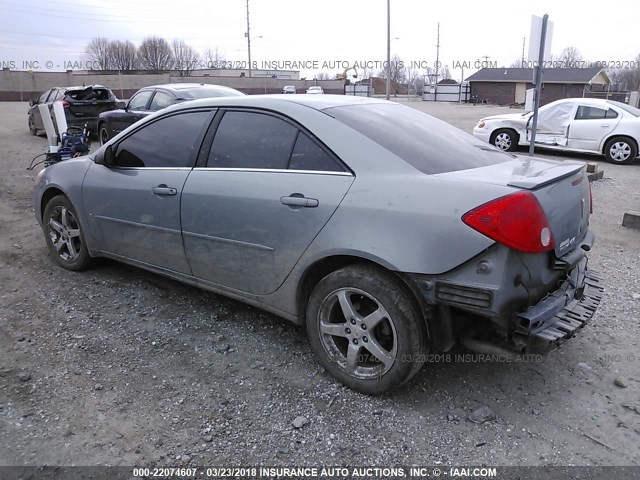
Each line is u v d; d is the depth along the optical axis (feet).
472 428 9.18
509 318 8.74
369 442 8.83
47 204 16.17
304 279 10.53
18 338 11.94
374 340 9.75
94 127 49.01
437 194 8.93
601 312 13.64
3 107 115.14
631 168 38.24
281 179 10.52
